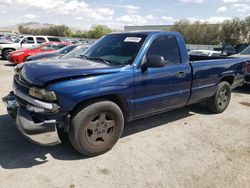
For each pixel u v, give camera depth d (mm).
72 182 3070
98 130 3631
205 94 5344
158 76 4172
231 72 5895
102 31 69000
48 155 3658
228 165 3611
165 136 4516
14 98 3812
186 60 4758
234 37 39031
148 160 3650
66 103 3234
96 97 3531
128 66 3828
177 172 3379
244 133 4824
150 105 4195
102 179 3152
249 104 7039
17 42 18000
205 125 5168
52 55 10531
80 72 3373
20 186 2947
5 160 3482
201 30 42938
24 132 3234
